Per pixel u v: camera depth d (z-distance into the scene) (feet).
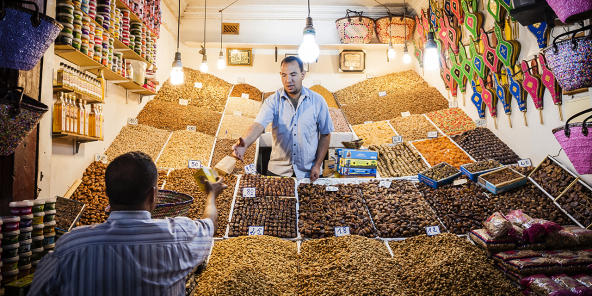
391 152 15.88
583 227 9.39
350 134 17.53
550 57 6.97
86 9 10.78
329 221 10.32
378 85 22.85
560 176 11.44
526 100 13.61
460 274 7.71
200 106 20.10
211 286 7.11
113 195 4.32
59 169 11.02
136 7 14.42
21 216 6.16
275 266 8.19
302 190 11.73
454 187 12.25
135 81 15.17
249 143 9.82
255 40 23.93
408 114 19.53
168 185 12.18
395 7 23.63
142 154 4.57
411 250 9.11
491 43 15.15
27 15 4.48
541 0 8.78
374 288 7.45
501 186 11.41
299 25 24.02
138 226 4.25
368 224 10.18
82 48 10.69
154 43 16.88
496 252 8.59
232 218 10.32
